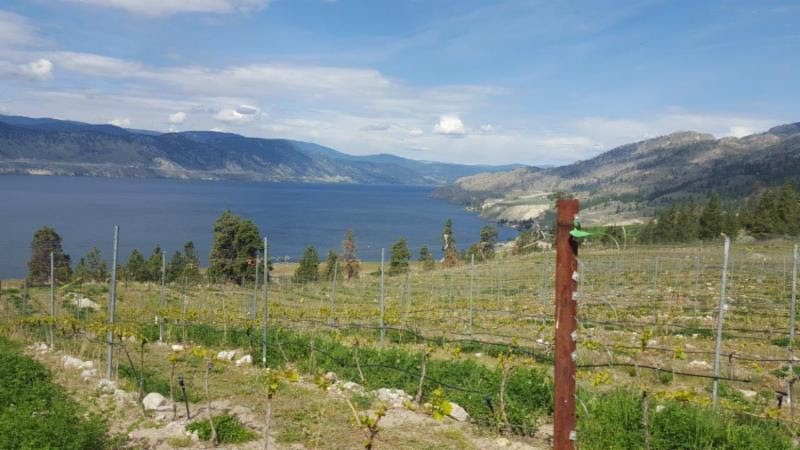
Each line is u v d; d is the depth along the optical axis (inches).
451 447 423.5
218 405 526.3
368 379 590.6
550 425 466.3
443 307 1186.6
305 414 495.5
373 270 3494.1
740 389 576.7
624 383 576.1
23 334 896.3
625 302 1170.0
